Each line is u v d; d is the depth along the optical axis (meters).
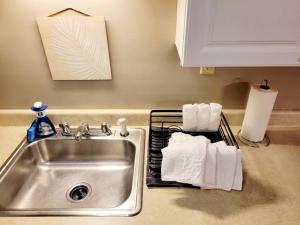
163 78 1.08
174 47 1.00
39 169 1.09
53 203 0.93
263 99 0.94
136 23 0.95
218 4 0.61
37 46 0.99
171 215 0.72
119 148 1.10
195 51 0.67
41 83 1.08
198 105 1.00
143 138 1.07
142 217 0.71
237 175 0.80
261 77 1.08
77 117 1.16
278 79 1.08
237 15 0.62
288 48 0.67
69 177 1.06
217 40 0.66
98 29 0.95
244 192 0.80
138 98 1.13
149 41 0.99
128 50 1.01
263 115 0.97
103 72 1.05
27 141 1.06
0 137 1.11
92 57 1.01
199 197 0.78
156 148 0.98
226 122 1.08
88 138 1.08
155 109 1.16
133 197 0.78
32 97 1.12
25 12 0.92
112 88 1.10
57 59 1.01
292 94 1.12
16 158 0.96
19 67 1.04
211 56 0.68
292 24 0.63
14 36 0.96
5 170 0.90
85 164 1.12
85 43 0.98
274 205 0.75
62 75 1.05
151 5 0.91
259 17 0.63
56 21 0.93
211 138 1.02
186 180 0.76
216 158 0.78
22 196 0.96
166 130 1.10
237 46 0.67
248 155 0.98
